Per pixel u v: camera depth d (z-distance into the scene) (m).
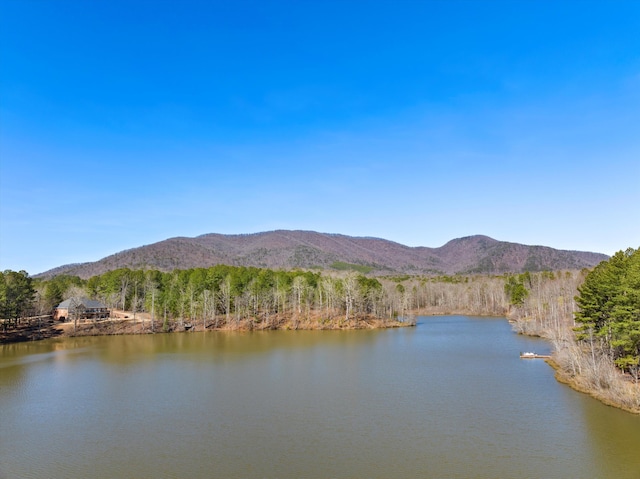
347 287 186.88
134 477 42.12
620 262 79.62
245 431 54.00
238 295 193.12
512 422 56.25
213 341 141.38
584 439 50.34
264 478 41.66
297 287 192.62
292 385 76.94
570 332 116.69
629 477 41.34
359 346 125.44
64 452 48.12
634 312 66.50
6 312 143.50
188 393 72.06
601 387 68.50
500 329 168.12
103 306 195.12
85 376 86.12
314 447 48.84
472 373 85.25
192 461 45.53
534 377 81.12
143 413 61.59
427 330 167.62
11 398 69.81
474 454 46.59
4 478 42.16
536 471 42.66
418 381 78.81
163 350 121.06
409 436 51.78
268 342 137.25
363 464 44.44
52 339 149.50
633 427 54.03
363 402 65.81
